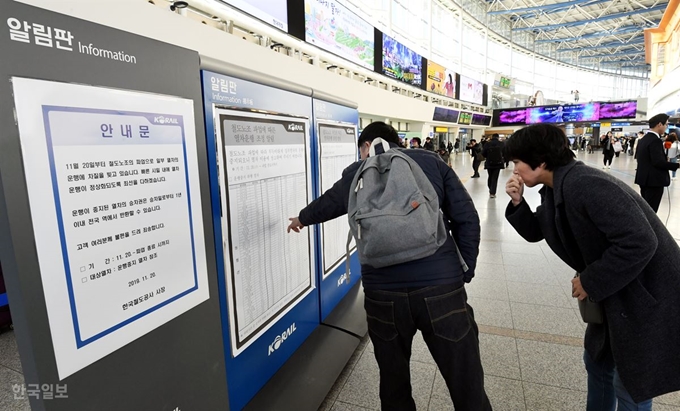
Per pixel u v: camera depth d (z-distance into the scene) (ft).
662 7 100.37
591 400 4.83
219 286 4.71
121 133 2.93
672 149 26.61
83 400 2.72
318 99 7.64
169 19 14.26
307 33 28.89
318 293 7.95
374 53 43.60
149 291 3.23
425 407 5.86
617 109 89.30
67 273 2.57
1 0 2.18
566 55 149.07
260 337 5.72
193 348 3.80
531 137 4.07
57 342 2.52
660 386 3.79
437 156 4.84
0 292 8.68
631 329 3.81
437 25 72.28
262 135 5.59
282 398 5.74
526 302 9.50
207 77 4.38
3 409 6.24
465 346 4.35
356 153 10.07
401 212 4.00
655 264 3.77
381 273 4.36
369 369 6.93
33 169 2.36
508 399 5.97
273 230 5.99
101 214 2.79
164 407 3.47
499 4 96.48
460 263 4.57
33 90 2.35
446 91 70.95
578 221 3.88
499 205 22.94
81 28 2.62
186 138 3.63
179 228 3.56
